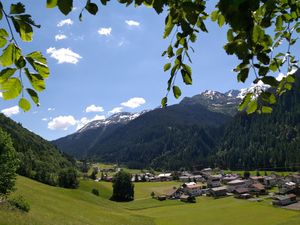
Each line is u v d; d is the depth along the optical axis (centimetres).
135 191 13850
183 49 358
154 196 12550
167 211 9181
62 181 11625
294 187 11119
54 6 249
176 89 370
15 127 17125
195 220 7412
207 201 11206
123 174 11788
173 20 328
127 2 304
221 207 9231
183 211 9000
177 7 313
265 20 313
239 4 240
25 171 10919
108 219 5981
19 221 3538
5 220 3400
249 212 7969
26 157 11794
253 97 379
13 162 3906
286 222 6150
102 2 287
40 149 16650
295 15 410
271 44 334
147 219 7412
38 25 261
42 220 4028
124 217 6800
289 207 8262
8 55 269
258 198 10738
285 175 15625
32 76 276
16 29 259
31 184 7600
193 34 349
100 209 7062
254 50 324
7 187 3928
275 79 337
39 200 5688
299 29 440
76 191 8806
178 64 363
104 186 12950
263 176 15188
